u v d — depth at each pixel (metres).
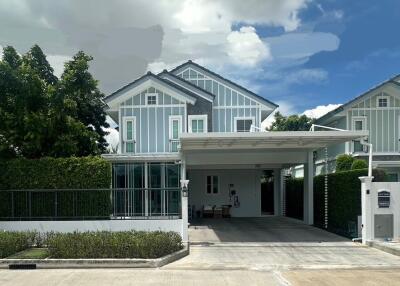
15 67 18.72
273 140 17.55
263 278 10.34
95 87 19.92
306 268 11.58
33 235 14.27
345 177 17.89
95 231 14.33
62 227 15.19
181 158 21.02
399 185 15.34
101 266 11.70
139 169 22.36
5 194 16.27
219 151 21.66
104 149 28.05
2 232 13.52
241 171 28.08
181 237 14.78
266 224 22.44
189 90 24.86
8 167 16.98
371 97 25.39
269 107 25.55
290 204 27.91
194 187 27.95
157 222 15.11
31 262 11.70
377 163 23.61
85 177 17.00
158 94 24.12
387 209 15.30
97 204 16.38
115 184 22.22
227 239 16.91
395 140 25.33
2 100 17.75
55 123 18.16
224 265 11.98
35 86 17.62
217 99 25.64
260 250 14.39
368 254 13.56
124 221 15.19
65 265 11.70
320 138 17.03
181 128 23.95
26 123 17.23
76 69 19.00
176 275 10.70
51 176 16.98
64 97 18.45
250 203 27.97
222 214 27.33
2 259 11.84
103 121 26.86
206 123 24.45
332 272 11.04
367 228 15.31
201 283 9.89
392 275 10.64
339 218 18.62
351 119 25.38
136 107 24.12
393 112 25.44
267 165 25.34
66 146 18.08
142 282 9.98
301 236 17.66
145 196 19.64
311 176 22.06
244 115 25.53
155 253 12.20
